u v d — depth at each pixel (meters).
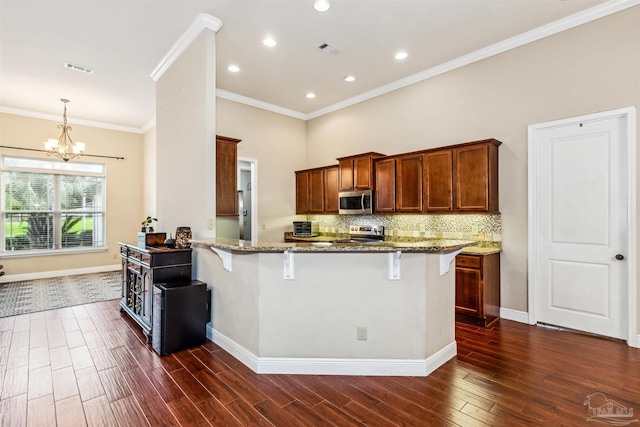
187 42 3.67
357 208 5.17
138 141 7.50
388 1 3.11
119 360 2.81
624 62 3.11
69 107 6.00
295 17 3.35
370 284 2.55
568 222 3.48
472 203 3.96
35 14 3.24
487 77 4.07
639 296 3.02
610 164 3.22
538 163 3.68
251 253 2.68
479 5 3.18
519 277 3.80
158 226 4.51
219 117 5.39
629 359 2.77
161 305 2.93
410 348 2.53
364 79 4.96
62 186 6.58
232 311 2.93
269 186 6.08
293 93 5.52
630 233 3.06
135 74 4.65
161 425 1.94
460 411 2.05
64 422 1.98
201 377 2.51
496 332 3.43
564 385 2.35
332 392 2.29
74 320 3.88
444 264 2.71
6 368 2.66
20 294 5.06
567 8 3.24
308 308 2.58
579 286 3.42
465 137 4.28
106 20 3.36
